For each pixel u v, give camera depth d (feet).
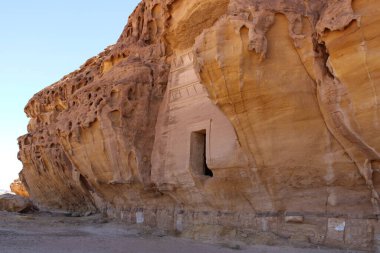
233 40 37.99
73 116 68.90
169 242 46.68
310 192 38.86
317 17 36.17
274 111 38.24
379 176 33.17
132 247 42.83
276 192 41.01
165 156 56.13
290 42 36.99
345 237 35.83
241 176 43.42
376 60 29.55
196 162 51.31
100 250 40.63
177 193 53.78
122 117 59.26
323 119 36.65
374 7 29.30
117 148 59.88
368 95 30.63
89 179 70.54
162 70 60.80
